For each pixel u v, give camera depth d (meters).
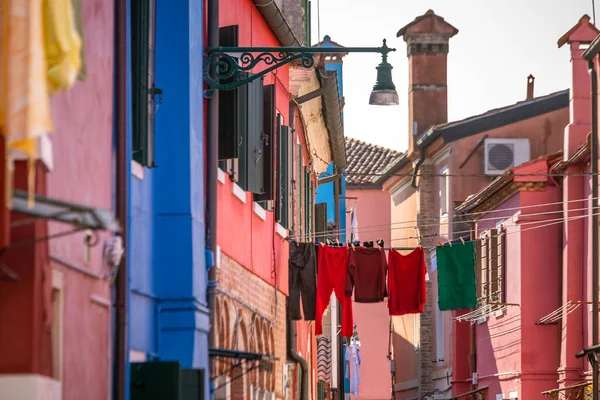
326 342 52.69
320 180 50.91
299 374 36.41
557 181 46.91
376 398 86.25
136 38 18.31
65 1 12.05
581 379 43.78
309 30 43.97
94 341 15.30
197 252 20.09
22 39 10.91
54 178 13.59
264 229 30.03
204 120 22.80
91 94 15.37
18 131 10.80
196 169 20.31
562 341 44.75
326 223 49.66
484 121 63.66
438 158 66.75
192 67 20.23
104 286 15.84
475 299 38.97
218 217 23.77
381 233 85.69
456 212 56.66
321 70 35.72
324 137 46.66
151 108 18.94
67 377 13.96
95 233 14.29
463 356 56.66
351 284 33.69
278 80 32.50
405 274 34.41
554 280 46.91
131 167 17.56
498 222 50.69
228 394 24.19
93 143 15.46
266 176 27.67
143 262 18.69
